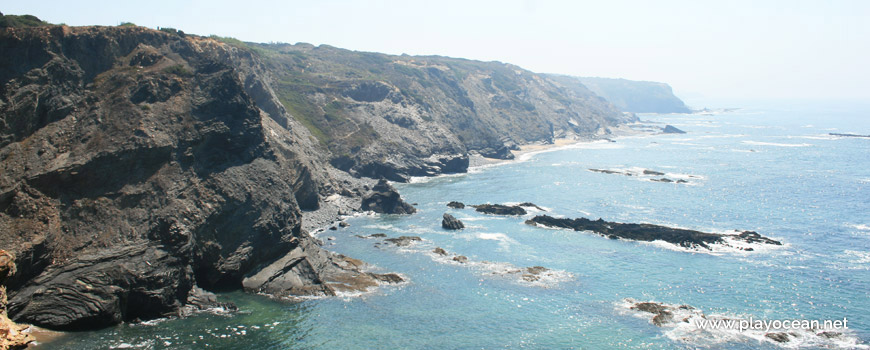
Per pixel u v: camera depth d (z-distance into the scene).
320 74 197.38
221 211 63.81
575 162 180.00
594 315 56.16
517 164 177.75
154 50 77.44
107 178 58.97
